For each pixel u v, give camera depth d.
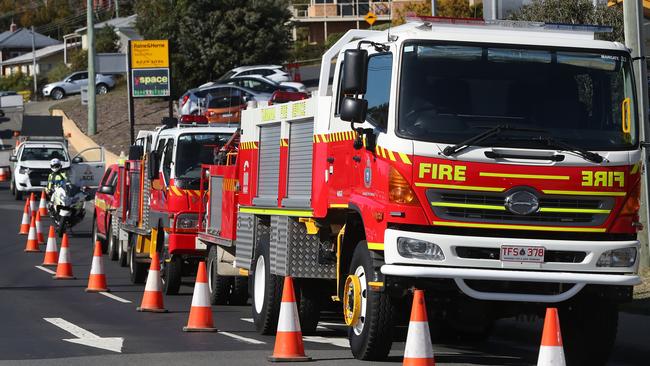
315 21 119.31
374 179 16.27
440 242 15.66
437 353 19.09
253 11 88.25
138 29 93.12
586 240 16.03
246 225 22.38
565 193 15.90
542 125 16.05
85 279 31.80
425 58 16.12
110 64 86.56
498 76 16.19
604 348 16.73
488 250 15.77
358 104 16.42
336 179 17.81
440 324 20.72
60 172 45.78
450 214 15.73
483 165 15.73
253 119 22.52
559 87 16.25
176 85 88.50
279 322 17.42
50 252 35.59
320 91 18.95
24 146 64.62
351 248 17.78
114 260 37.28
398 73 16.06
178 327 21.86
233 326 22.23
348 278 17.31
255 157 22.20
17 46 184.88
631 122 16.36
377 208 16.09
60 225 44.69
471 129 15.85
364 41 16.89
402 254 15.73
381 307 16.34
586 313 16.80
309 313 20.47
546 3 38.94
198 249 27.27
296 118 19.75
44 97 126.69
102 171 54.78
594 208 16.05
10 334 20.55
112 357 17.66
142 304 24.58
